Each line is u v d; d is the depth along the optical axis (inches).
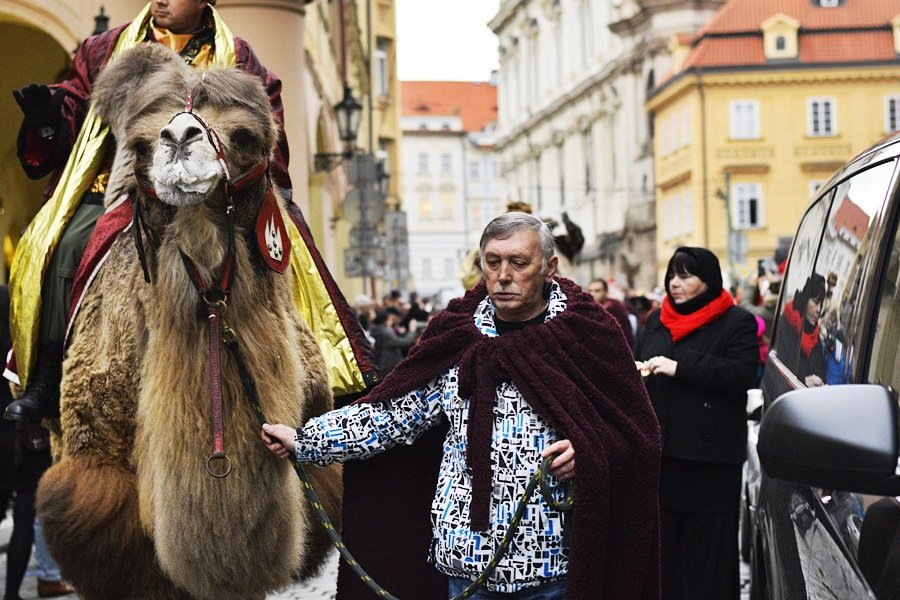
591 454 161.8
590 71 3083.2
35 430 328.8
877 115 2418.8
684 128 2469.2
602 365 167.8
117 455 197.3
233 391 179.9
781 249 649.6
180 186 168.2
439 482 172.4
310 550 213.6
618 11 2842.0
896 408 127.0
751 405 269.4
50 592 349.1
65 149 227.1
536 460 164.7
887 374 143.9
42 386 220.5
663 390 262.1
